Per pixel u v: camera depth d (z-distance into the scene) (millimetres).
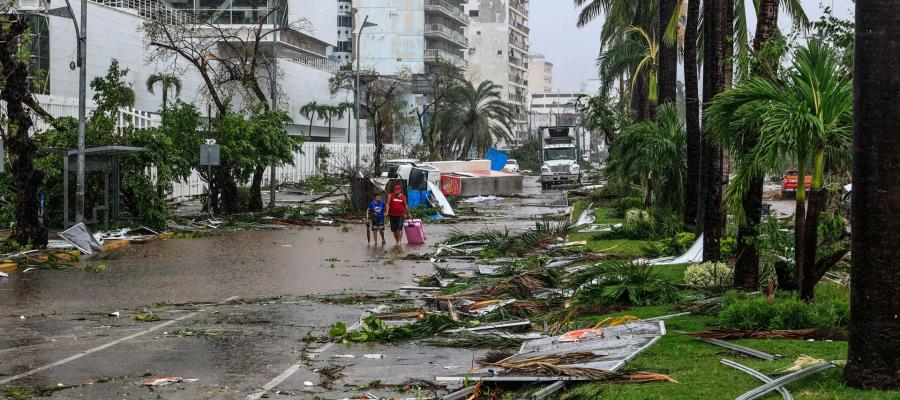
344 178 67938
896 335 8102
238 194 41375
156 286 18859
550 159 74812
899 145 8055
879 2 8039
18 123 23984
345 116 106438
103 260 23578
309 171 74062
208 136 39531
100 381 10156
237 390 9758
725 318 12000
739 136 13578
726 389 8461
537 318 14297
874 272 8133
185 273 21047
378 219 28078
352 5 127125
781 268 13320
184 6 85500
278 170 66250
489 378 9383
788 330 11188
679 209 30859
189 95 72812
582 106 44531
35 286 18625
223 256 24781
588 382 9172
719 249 18688
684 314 13352
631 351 10422
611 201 43719
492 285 17500
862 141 8156
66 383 10047
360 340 12797
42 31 52594
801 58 12453
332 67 103750
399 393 9523
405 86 113125
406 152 90250
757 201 14836
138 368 10898
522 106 184125
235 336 13203
